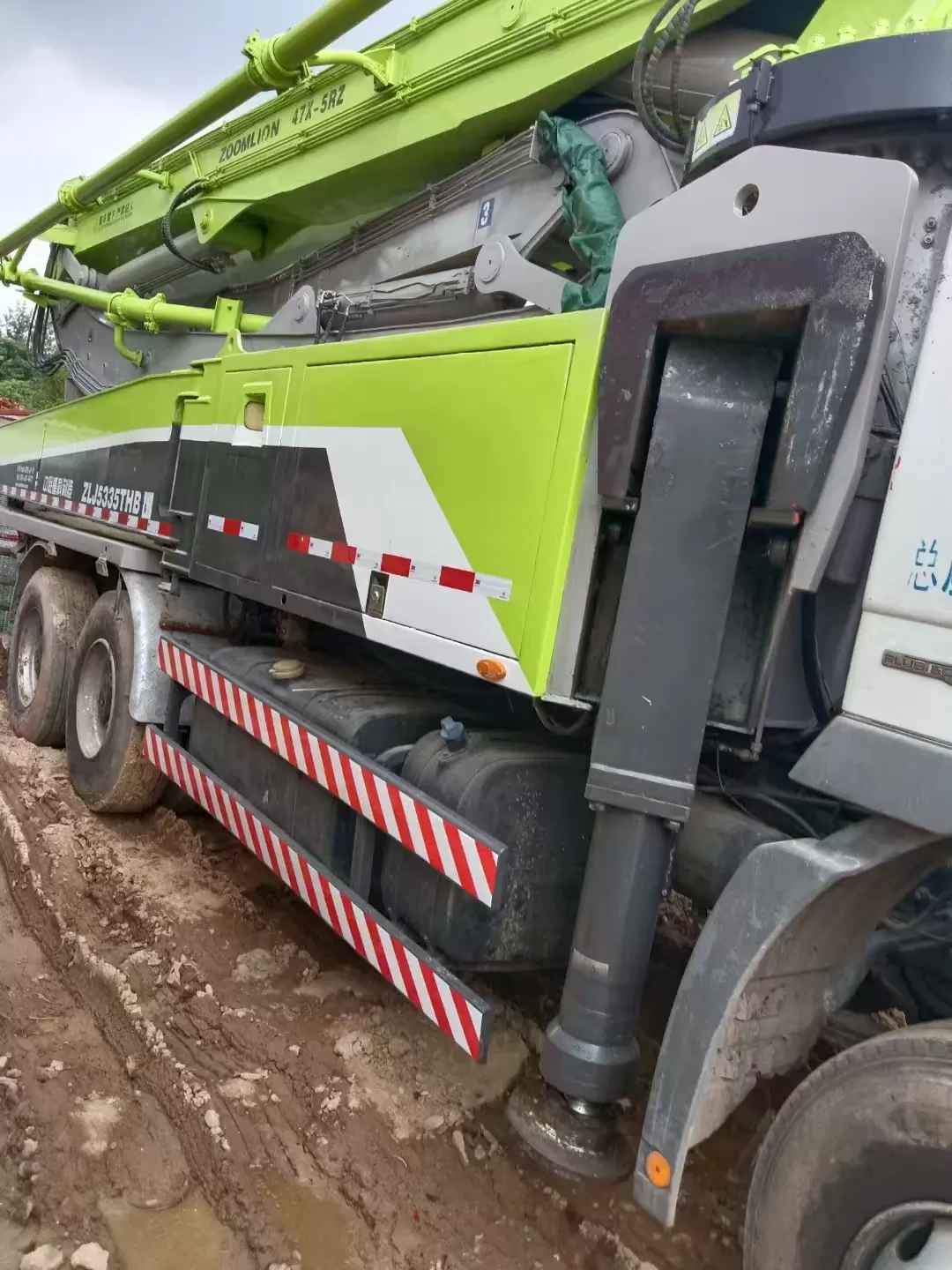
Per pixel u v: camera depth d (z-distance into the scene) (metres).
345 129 4.66
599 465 2.24
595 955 2.21
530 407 2.50
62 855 4.46
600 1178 2.34
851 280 1.83
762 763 2.43
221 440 4.18
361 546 3.12
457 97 4.03
